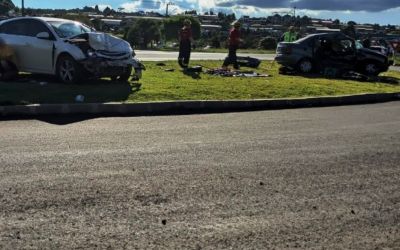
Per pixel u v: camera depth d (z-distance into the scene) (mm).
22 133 8023
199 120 9781
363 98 13500
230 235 4375
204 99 11648
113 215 4727
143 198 5188
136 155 6848
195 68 18031
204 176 5992
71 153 6836
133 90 12273
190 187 5578
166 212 4844
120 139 7809
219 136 8281
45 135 7918
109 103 10312
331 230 4559
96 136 7973
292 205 5141
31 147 7105
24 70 14281
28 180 5625
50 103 10219
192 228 4496
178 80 14797
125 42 14273
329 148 7652
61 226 4449
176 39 60625
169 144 7574
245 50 42312
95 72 13258
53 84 13133
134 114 10195
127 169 6172
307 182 5914
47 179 5684
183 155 6938
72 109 9938
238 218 4758
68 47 13305
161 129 8734
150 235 4328
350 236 4445
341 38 20312
